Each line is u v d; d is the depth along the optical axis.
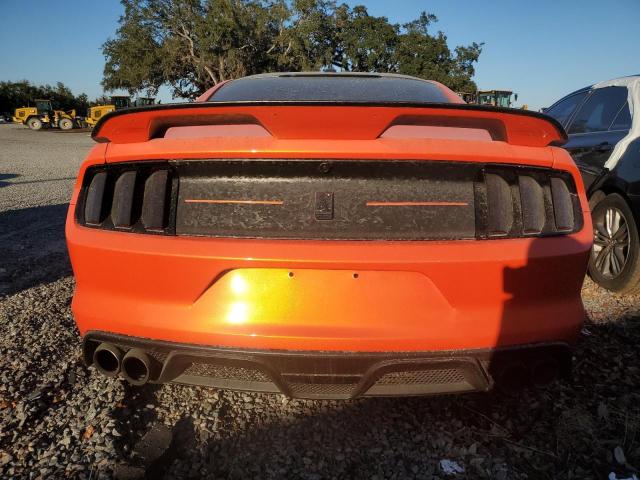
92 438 1.92
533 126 1.67
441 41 45.69
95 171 1.85
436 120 1.66
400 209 1.67
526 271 1.68
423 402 2.20
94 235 1.79
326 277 1.65
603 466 1.82
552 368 1.80
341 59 46.47
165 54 38.69
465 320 1.65
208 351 1.67
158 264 1.69
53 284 3.81
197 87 44.25
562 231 1.75
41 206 7.55
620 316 3.13
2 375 2.37
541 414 2.11
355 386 1.69
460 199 1.69
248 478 1.76
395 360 1.63
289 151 1.61
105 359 1.90
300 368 1.67
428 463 1.83
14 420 2.03
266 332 1.63
